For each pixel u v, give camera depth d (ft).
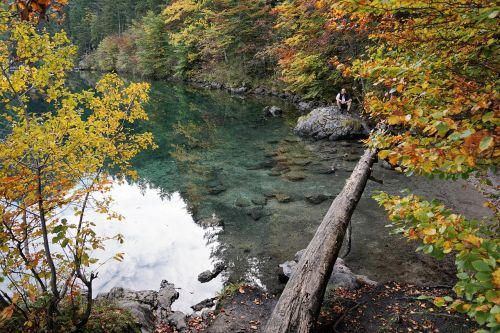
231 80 96.48
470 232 6.45
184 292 18.12
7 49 10.78
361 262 19.02
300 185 30.83
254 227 24.20
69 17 211.00
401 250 19.89
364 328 13.46
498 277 4.68
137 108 14.35
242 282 18.38
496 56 9.37
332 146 42.06
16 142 9.36
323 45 49.88
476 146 5.54
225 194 30.12
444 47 9.86
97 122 11.86
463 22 8.25
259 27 85.56
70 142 11.00
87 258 10.50
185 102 81.56
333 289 16.14
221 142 47.29
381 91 32.30
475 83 9.29
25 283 10.11
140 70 142.92
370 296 15.56
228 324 14.62
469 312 5.41
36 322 10.50
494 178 25.36
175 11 121.08
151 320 15.34
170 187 32.55
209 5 107.14
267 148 43.19
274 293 17.31
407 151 6.79
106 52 175.01
